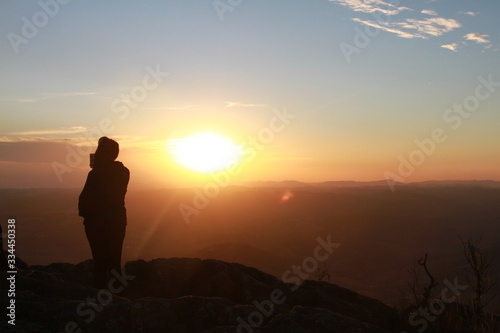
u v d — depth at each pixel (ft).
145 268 23.02
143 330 15.75
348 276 510.99
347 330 15.84
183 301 16.81
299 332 15.49
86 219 21.91
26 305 16.02
